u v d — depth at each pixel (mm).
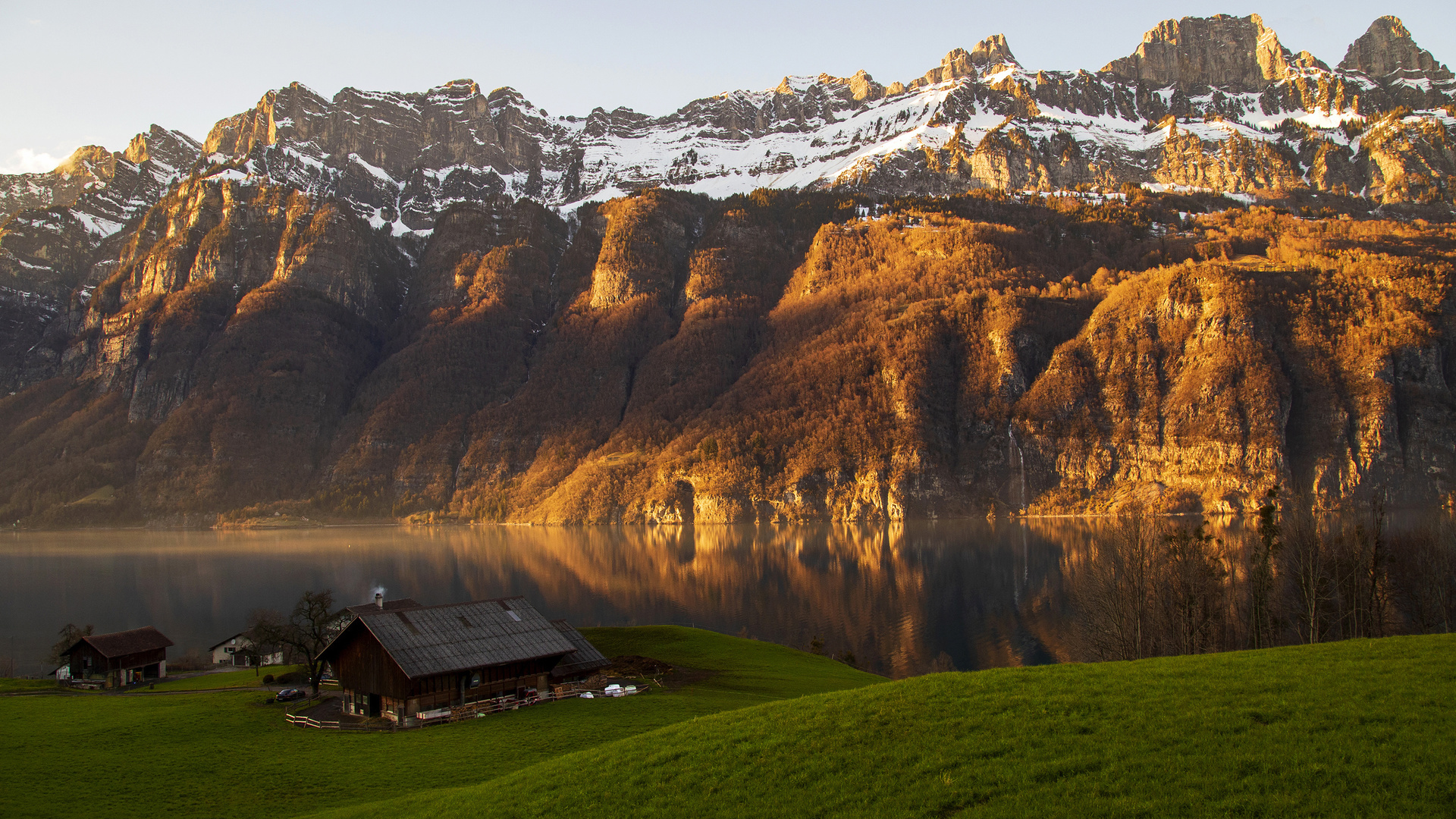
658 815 35719
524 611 73875
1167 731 34531
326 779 51625
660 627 112062
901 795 33188
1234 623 103625
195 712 71938
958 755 35531
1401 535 111625
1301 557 95875
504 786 42750
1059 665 47250
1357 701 35000
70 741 62812
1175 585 93750
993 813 30594
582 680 77188
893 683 47250
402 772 52031
